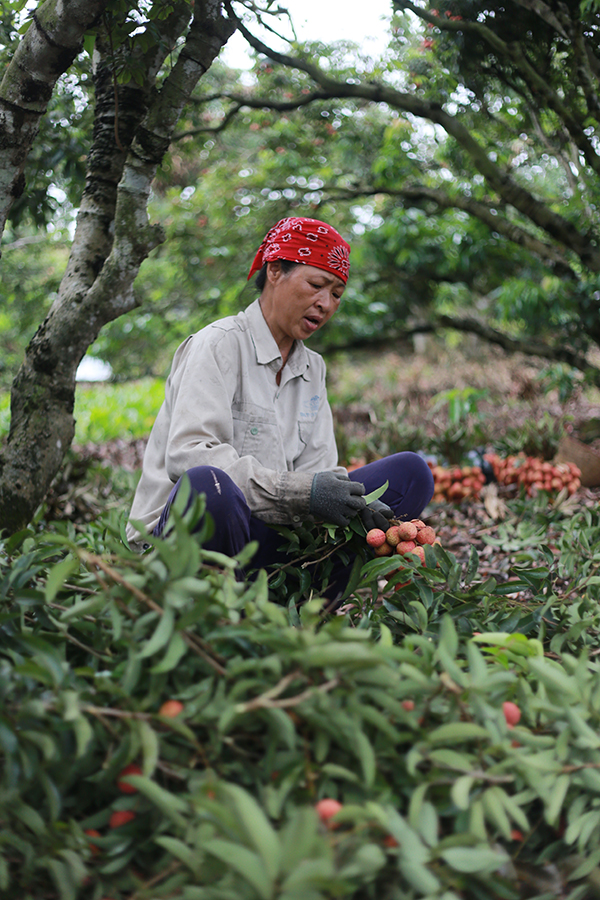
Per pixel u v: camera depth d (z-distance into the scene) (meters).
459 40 3.17
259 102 3.79
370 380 9.66
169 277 6.52
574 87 3.17
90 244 2.13
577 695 1.03
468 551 2.94
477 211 4.50
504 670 1.12
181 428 1.69
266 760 0.92
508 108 3.43
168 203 6.16
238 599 1.11
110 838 0.91
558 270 4.41
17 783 0.91
